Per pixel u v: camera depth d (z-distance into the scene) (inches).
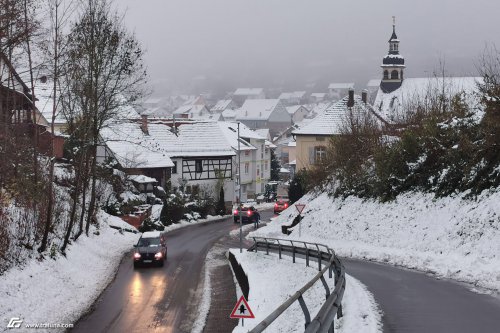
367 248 1298.0
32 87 1007.6
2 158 1022.4
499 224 1009.5
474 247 1016.9
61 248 1180.5
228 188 3174.2
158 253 1385.3
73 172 1769.2
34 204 1098.7
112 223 1892.2
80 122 1230.3
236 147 3442.4
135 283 1176.8
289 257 1275.8
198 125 3198.8
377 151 1617.9
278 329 740.7
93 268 1258.6
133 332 827.4
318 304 764.6
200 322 885.8
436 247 1130.0
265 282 1057.5
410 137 1492.4
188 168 3016.7
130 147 2571.4
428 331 525.0
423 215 1289.4
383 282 848.9
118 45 1259.8
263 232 1959.9
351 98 2679.6
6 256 933.8
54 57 1014.4
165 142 3019.2
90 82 1224.2
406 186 1461.6
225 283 1190.9
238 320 893.8
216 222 2581.2
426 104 1822.1
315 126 2637.8
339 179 1875.0
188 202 2662.4
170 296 1061.1
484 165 1190.9
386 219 1408.7
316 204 1875.0
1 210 950.4
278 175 4271.7
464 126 1337.4
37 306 873.5
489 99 1172.5
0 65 1034.1
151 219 2181.3
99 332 821.2
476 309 627.8
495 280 808.3
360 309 618.2
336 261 816.9
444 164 1363.2
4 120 1074.7
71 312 913.5
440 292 748.0
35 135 1088.2
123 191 2276.1
